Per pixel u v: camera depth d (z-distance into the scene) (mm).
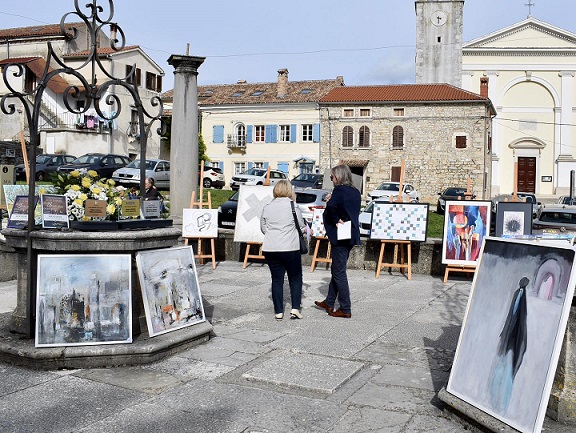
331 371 5027
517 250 3992
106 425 3990
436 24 50219
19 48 40781
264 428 3977
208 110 46062
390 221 10172
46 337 5117
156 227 5926
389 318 7043
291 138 44156
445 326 6668
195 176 12664
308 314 7246
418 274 10594
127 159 29484
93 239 5293
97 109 5984
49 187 5863
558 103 49000
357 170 41125
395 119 40188
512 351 3740
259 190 11055
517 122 49844
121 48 6254
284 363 5246
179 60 12398
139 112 6574
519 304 3793
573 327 3969
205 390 4645
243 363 5309
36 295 5336
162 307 5648
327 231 7031
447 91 40719
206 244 11984
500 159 50312
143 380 4840
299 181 29703
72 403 4355
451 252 9727
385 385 4789
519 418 3494
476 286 4289
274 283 6984
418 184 40094
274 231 6840
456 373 4172
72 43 40562
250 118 45125
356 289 9016
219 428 3965
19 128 37219
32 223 5398
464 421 3973
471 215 9750
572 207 14688
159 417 4129
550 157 49594
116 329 5266
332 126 41312
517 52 49406
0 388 4637
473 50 49906
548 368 3418
